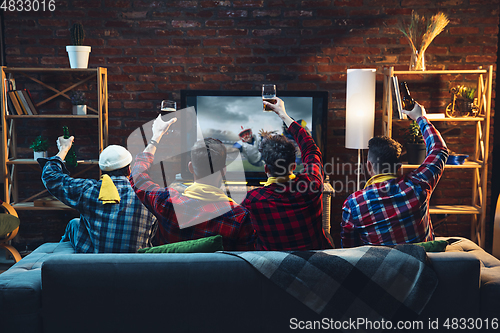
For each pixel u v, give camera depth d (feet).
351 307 5.87
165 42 12.85
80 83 12.46
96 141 13.21
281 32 12.75
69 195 7.46
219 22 12.76
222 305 5.94
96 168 13.28
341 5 12.62
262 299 5.95
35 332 6.00
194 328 5.97
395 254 5.88
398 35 12.66
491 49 12.67
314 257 5.83
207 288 5.90
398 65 12.75
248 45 12.82
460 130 12.92
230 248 6.36
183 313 5.93
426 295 5.80
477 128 12.55
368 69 11.66
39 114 12.85
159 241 6.83
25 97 11.91
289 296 5.92
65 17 12.75
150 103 13.06
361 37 12.71
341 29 12.69
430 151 6.99
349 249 6.02
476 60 12.70
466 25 12.60
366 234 6.61
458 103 12.16
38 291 6.00
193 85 13.00
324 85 12.91
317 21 12.69
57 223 13.43
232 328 5.98
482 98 12.21
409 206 6.42
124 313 5.89
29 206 12.13
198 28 12.80
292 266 5.79
